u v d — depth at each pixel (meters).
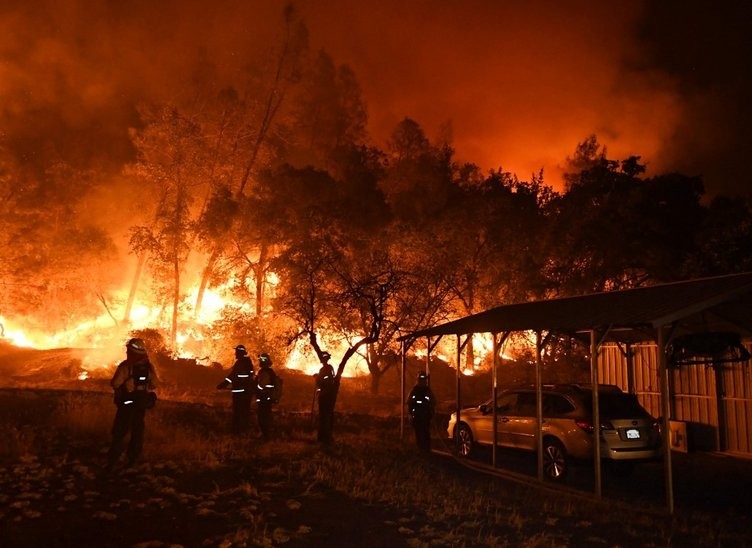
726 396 15.07
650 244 29.55
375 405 25.02
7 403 14.61
